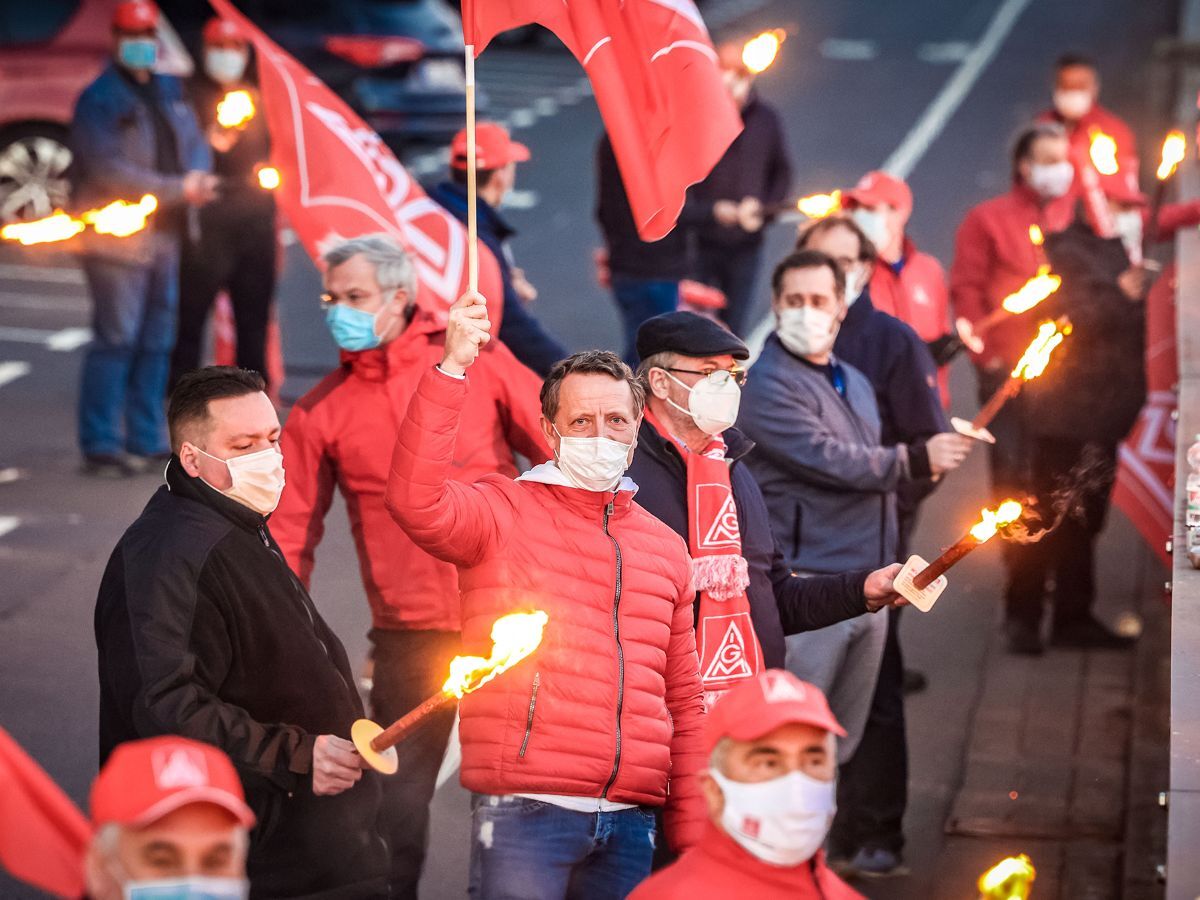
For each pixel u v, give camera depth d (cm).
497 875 1263
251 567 1258
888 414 1958
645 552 1320
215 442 1245
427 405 1250
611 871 1297
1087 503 2412
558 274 4334
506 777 1272
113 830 896
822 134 5847
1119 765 2109
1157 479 2331
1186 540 1698
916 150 5631
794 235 4638
